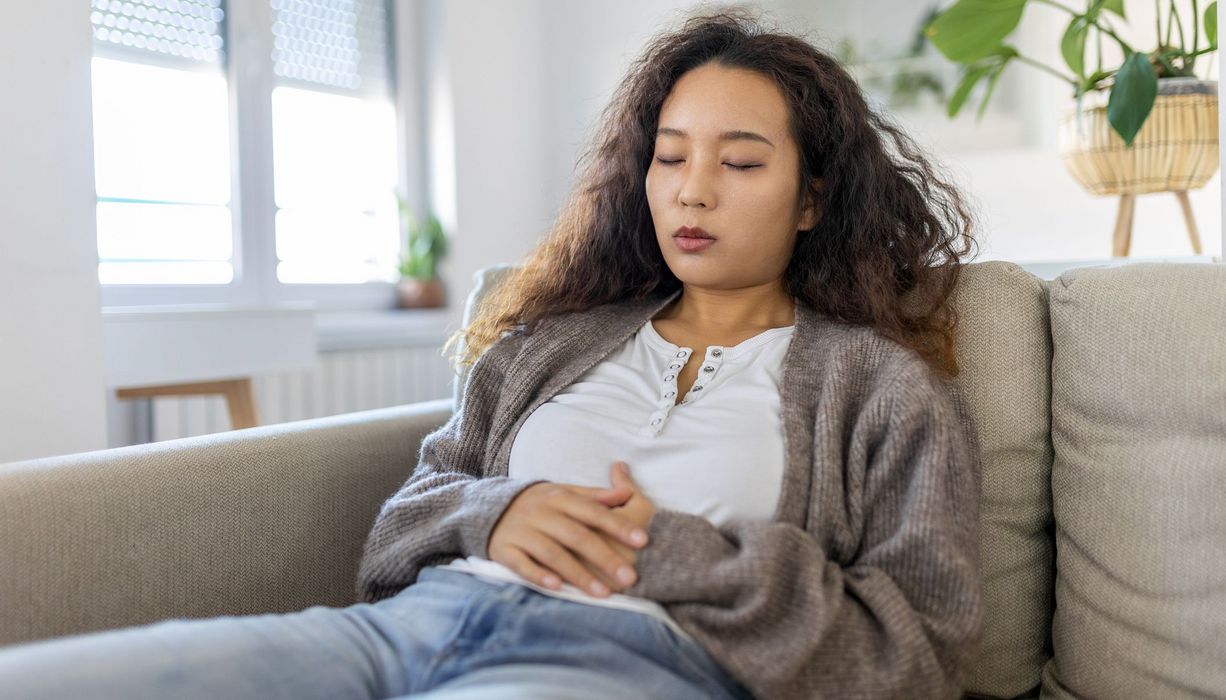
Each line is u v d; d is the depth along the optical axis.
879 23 2.42
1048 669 0.90
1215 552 0.78
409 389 2.78
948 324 0.93
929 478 0.78
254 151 2.50
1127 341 0.84
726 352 0.93
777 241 0.94
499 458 0.94
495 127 2.96
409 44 2.86
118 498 0.86
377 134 2.83
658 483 0.84
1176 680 0.79
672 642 0.72
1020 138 2.29
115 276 2.24
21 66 1.35
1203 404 0.80
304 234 2.65
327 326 2.54
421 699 0.59
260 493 0.96
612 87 2.92
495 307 1.13
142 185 2.29
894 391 0.83
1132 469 0.83
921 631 0.72
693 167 0.92
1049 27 2.23
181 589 0.90
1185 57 1.43
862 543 0.82
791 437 0.84
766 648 0.70
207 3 2.41
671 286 1.07
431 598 0.79
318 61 2.67
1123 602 0.82
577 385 0.96
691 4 2.68
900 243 0.99
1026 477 0.92
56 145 1.39
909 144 1.06
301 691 0.69
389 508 0.89
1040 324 0.94
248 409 1.85
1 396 1.33
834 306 0.96
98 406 1.44
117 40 2.24
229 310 1.76
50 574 0.81
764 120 0.92
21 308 1.36
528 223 3.06
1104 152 1.43
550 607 0.74
